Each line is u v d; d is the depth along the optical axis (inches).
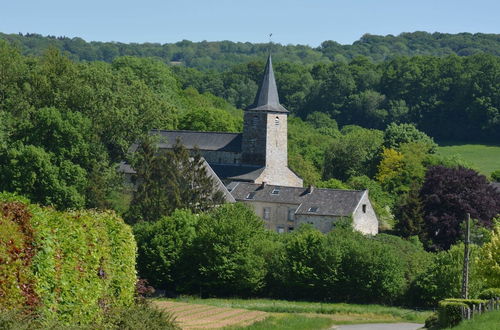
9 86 4498.0
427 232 4475.9
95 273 1352.1
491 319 1854.1
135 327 1343.5
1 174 3698.3
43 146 3841.0
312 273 3371.1
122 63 7377.0
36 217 1182.9
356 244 3385.8
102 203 3811.5
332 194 4729.3
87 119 3969.0
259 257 3390.7
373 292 3341.5
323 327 2522.1
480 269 2628.0
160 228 3417.8
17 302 1103.6
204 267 3353.8
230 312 2773.1
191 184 4028.1
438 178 4559.5
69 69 4500.5
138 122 4357.8
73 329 1151.0
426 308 3262.8
